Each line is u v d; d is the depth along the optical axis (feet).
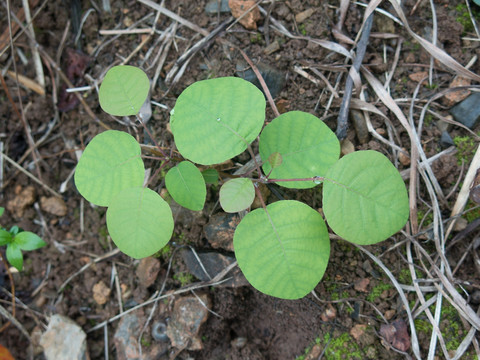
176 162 0.79
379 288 0.83
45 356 0.93
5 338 0.99
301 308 0.88
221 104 0.68
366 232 0.64
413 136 0.83
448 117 0.85
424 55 0.87
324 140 0.69
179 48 0.95
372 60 0.88
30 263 1.01
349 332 0.84
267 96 0.87
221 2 0.92
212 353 0.91
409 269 0.82
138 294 0.92
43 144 1.04
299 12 0.90
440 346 0.79
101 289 0.95
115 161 0.70
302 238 0.66
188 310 0.88
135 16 0.98
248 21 0.89
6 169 1.05
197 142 0.68
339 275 0.85
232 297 0.89
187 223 0.88
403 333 0.80
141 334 0.90
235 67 0.89
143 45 0.97
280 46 0.90
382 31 0.89
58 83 1.03
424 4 0.88
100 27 1.02
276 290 0.66
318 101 0.88
